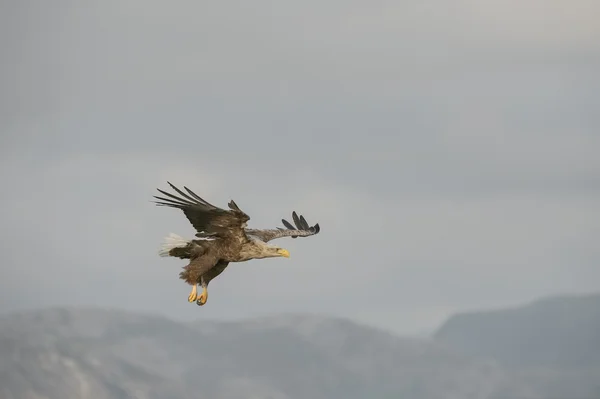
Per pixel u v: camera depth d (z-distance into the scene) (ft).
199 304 87.61
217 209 85.05
